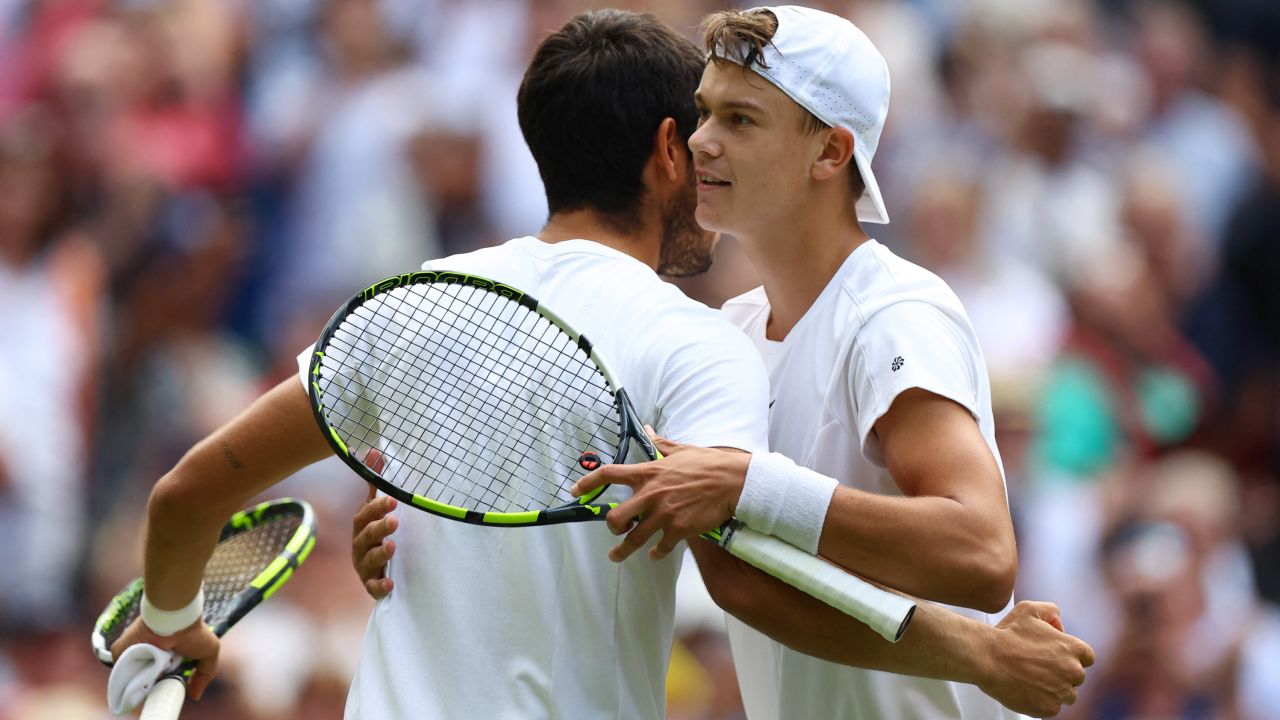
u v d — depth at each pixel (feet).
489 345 31.89
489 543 30.91
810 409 33.91
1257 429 107.65
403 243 99.19
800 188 33.60
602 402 30.96
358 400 32.24
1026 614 31.83
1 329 90.07
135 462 91.76
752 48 32.55
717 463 29.27
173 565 34.37
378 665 31.40
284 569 38.88
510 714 30.17
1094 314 103.60
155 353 95.14
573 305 31.83
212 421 92.53
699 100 33.37
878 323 32.30
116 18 103.40
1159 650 88.28
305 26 105.50
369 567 31.78
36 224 94.94
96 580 88.12
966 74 110.93
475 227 100.48
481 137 101.30
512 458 31.50
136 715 79.30
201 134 101.71
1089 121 110.01
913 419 31.04
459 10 105.81
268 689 78.43
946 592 29.25
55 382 90.43
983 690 31.40
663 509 28.94
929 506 29.32
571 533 30.73
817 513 29.09
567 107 32.83
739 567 30.96
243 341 98.02
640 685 31.19
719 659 77.87
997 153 107.45
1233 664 89.15
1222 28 119.34
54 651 85.20
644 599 31.22
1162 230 108.37
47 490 88.17
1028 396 97.14
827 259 34.42
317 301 98.32
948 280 100.83
